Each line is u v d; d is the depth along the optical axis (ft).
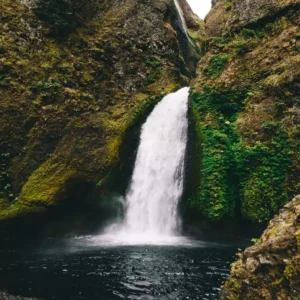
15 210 44.42
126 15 72.18
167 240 46.73
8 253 40.11
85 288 28.04
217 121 48.60
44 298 26.27
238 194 44.16
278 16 52.47
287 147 41.32
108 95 62.23
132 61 69.15
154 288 27.66
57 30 61.36
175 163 53.31
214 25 65.46
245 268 17.72
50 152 51.90
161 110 62.39
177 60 78.13
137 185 55.88
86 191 50.49
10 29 56.08
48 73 57.16
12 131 50.24
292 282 15.20
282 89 44.09
